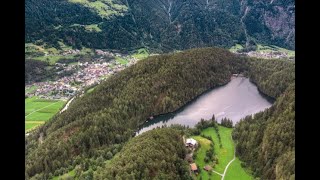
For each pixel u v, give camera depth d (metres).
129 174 162.38
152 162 172.38
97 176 172.25
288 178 162.50
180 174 180.00
